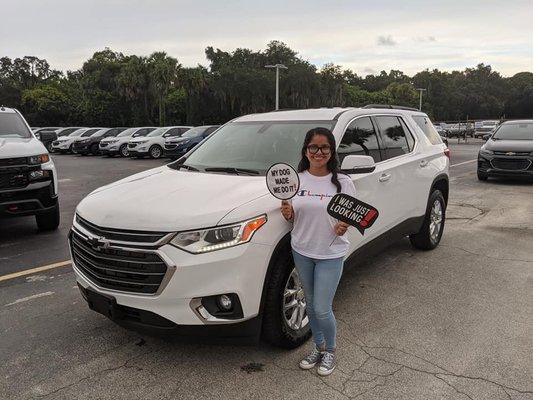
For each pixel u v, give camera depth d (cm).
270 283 339
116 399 307
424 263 572
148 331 323
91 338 386
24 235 729
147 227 317
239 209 327
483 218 831
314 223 312
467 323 409
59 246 664
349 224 298
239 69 6869
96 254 335
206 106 6606
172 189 370
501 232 727
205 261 308
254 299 325
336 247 317
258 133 471
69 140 3009
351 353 360
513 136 1328
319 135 308
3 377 332
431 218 615
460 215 859
